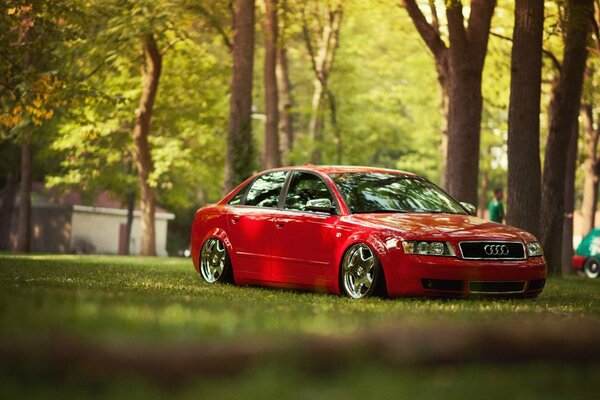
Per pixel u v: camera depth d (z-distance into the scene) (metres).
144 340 5.25
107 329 5.96
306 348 5.30
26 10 24.11
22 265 22.02
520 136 24.22
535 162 24.28
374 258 13.34
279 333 5.89
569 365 5.70
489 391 4.68
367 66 62.56
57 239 75.50
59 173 62.56
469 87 25.22
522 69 24.08
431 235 13.21
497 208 30.59
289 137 48.94
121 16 32.19
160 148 50.59
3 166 63.44
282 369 4.90
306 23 43.03
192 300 10.14
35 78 25.14
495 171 65.25
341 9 43.91
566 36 26.95
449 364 5.54
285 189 15.27
